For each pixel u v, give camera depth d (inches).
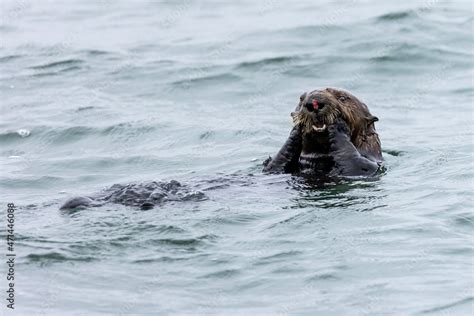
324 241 1183.6
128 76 2287.2
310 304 1027.9
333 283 1072.2
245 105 2063.2
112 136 1872.5
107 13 2965.1
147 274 1096.2
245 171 1566.2
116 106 2080.5
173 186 1337.4
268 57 2329.0
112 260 1125.7
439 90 2103.8
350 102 1502.2
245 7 2888.8
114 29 2748.5
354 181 1428.4
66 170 1668.3
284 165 1483.8
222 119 1961.1
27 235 1186.6
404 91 2110.0
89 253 1139.9
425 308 1009.5
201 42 2524.6
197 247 1161.4
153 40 2591.0
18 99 2159.2
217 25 2691.9
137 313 1019.3
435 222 1242.0
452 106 1998.0
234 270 1104.8
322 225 1238.9
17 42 2655.0
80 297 1048.2
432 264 1110.4
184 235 1191.6
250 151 1729.8
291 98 2097.7
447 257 1129.4
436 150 1652.3
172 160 1699.1
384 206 1312.7
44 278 1083.9
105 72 2331.4
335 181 1429.6
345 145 1460.4
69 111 2044.8
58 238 1176.2
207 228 1216.2
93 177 1622.8
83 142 1855.3
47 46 2588.6
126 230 1198.3
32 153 1800.0
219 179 1446.9
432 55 2299.5
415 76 2194.9
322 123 1446.9
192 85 2199.8
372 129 1540.4
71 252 1138.7
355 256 1136.2
